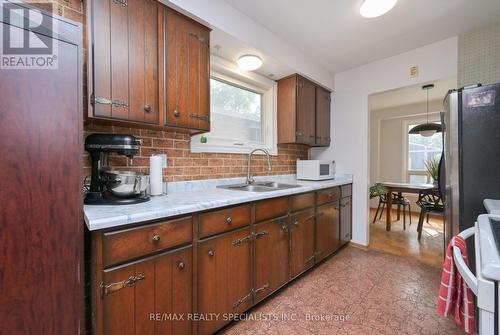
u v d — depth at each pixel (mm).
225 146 2164
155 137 1604
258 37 1901
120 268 935
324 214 2270
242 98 2438
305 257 2000
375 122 5059
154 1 1315
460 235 777
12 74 717
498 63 1884
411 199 4688
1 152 703
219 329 1330
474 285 537
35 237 758
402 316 1510
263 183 2340
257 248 1546
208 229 1255
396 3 1651
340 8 1721
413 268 2197
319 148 3141
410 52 2367
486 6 1692
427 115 4508
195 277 1196
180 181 1753
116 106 1175
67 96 812
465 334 1343
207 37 1582
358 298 1712
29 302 751
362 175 2752
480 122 1324
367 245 2697
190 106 1488
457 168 1392
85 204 1147
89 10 1091
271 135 2611
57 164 795
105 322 896
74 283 832
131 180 1200
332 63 2678
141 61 1263
